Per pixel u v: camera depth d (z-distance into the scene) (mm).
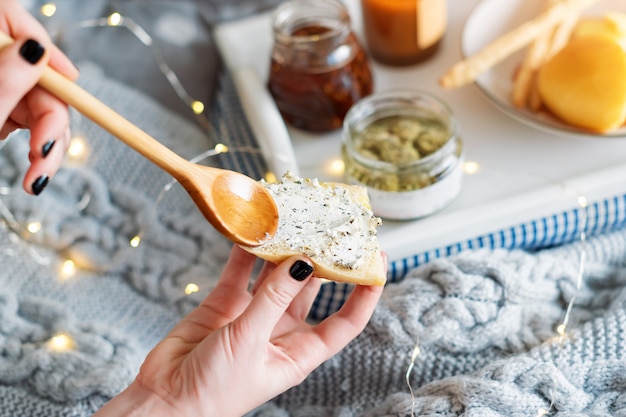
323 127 693
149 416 471
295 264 472
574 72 629
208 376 467
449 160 611
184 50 807
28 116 546
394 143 621
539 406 511
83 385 542
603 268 603
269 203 498
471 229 625
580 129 642
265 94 691
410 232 622
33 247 636
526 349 550
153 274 634
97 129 686
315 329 526
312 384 581
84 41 788
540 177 643
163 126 742
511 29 737
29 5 808
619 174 631
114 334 578
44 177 524
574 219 633
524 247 646
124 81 773
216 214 478
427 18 715
